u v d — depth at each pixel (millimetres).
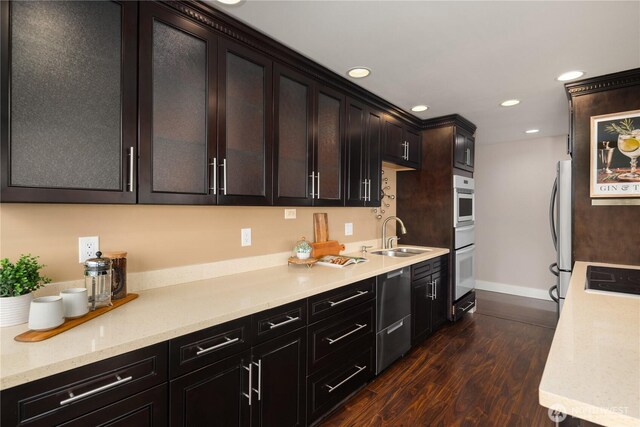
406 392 2311
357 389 2246
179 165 1533
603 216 2525
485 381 2459
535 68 2338
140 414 1125
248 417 1489
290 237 2584
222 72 1706
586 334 1061
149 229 1753
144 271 1737
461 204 3721
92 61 1262
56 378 951
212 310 1419
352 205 2646
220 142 1692
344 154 2551
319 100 2334
